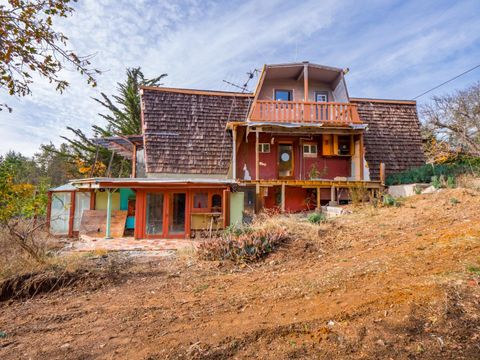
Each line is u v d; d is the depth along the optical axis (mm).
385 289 3645
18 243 5730
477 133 18281
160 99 13688
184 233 10375
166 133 12930
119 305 4188
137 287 5039
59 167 26406
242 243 6414
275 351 2664
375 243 6125
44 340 3189
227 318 3477
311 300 3760
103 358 2748
